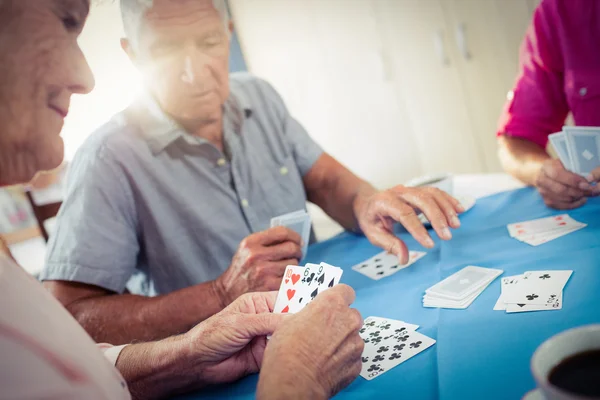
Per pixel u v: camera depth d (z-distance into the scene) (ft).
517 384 2.36
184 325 4.54
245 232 6.31
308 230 5.33
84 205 5.22
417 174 14.44
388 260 4.90
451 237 4.53
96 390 1.96
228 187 6.27
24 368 1.73
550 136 4.74
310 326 2.66
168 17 4.84
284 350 2.54
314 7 13.89
